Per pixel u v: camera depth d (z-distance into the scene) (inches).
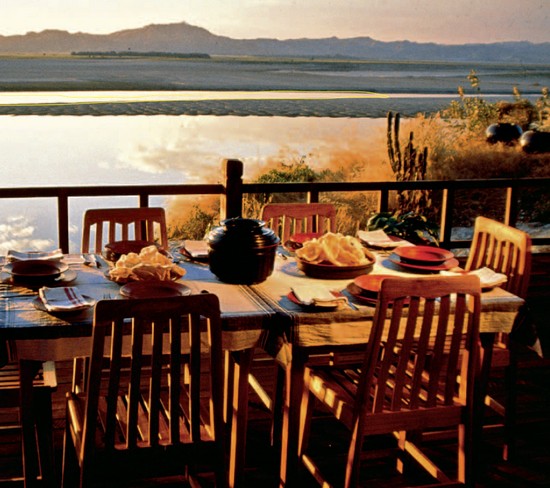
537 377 144.9
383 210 182.4
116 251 111.3
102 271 106.3
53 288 91.3
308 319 88.4
